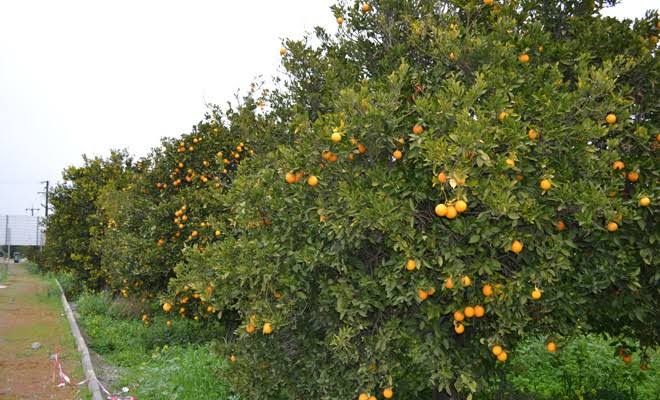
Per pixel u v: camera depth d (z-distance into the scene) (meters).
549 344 3.50
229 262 3.96
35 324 11.44
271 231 3.92
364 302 3.38
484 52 3.59
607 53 3.93
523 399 5.07
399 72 3.41
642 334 4.34
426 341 3.36
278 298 3.78
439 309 3.29
